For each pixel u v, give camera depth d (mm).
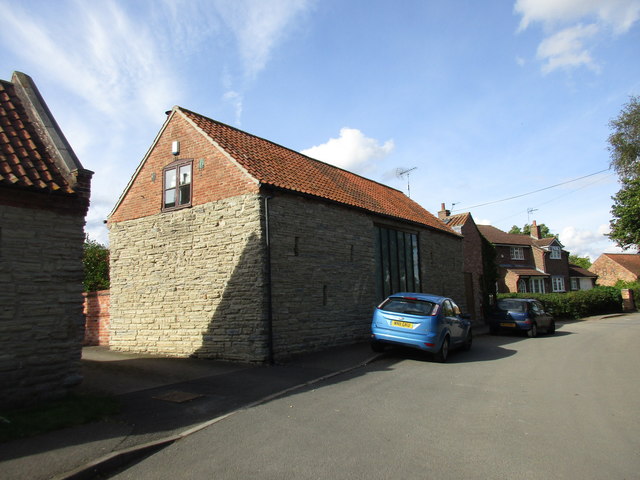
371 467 4547
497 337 17953
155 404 6938
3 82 8781
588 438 5477
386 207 17609
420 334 10875
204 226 12570
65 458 4633
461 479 4266
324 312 12891
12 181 6566
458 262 23031
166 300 13203
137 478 4387
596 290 34375
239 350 11281
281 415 6387
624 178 29297
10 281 6551
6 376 6387
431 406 6910
